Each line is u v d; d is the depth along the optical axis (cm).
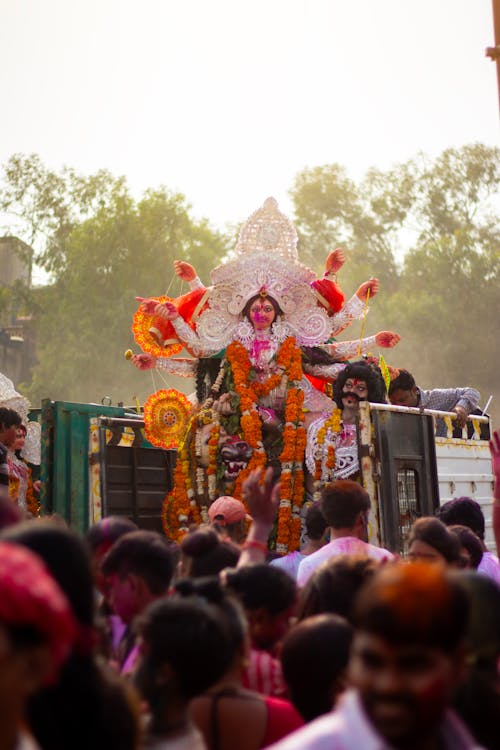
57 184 4712
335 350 1018
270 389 970
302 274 1012
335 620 347
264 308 994
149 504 1046
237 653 338
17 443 983
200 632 300
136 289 4419
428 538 505
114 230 4456
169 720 298
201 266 4478
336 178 5144
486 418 1127
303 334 1008
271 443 959
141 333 1040
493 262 4612
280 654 350
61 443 995
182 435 984
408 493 898
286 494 921
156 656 299
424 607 199
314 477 924
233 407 962
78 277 4409
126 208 4522
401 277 4975
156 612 306
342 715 207
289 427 942
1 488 881
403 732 200
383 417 866
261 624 404
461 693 277
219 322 1002
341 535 571
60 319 4406
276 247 1034
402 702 199
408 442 901
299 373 977
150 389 4291
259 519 424
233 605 346
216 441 954
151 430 1004
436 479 927
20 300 4591
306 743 205
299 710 341
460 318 4494
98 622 394
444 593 203
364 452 844
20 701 190
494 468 429
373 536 832
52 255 4678
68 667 246
